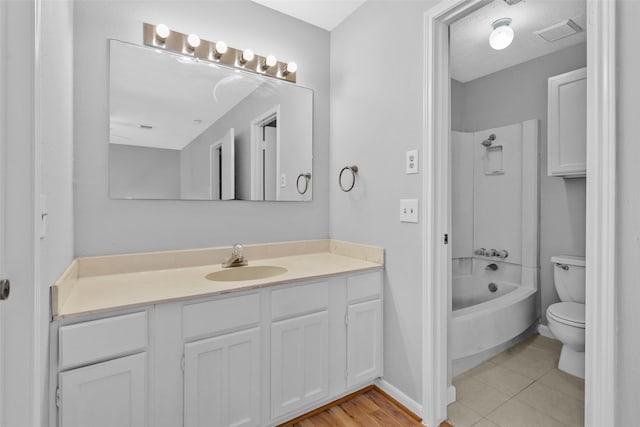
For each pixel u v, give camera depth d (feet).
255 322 4.46
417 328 5.23
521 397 5.82
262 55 6.46
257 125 6.37
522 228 8.81
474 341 6.75
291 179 6.82
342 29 6.99
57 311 3.20
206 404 4.07
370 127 6.23
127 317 3.57
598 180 3.25
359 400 5.68
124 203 5.12
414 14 5.29
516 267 8.98
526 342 8.14
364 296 5.63
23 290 2.23
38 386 2.37
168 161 5.46
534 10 6.51
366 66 6.33
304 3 6.42
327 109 7.36
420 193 5.17
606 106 3.19
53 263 3.26
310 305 4.98
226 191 6.05
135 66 5.20
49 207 3.05
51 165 3.13
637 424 3.06
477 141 9.89
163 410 3.79
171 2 5.53
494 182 9.48
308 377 4.98
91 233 4.85
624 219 3.13
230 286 4.31
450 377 5.55
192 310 3.98
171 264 5.41
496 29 6.61
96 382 3.39
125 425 3.55
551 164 7.54
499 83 9.57
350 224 6.77
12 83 2.18
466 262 9.96
